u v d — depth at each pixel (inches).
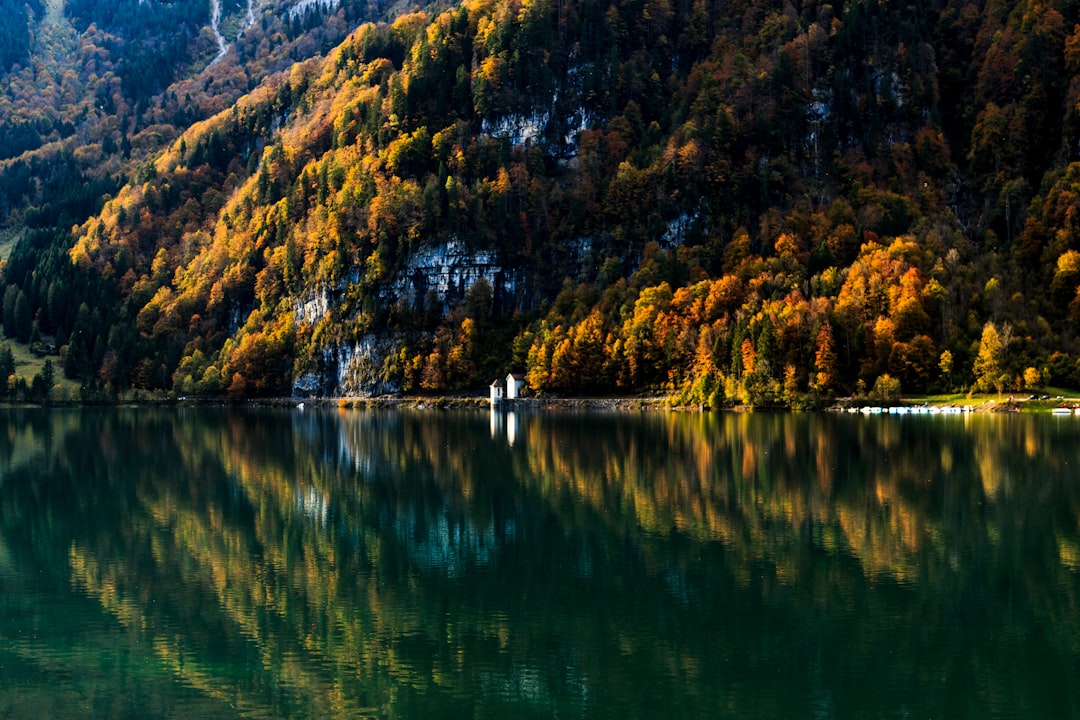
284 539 3154.5
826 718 1770.4
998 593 2400.3
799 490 3759.8
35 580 2711.6
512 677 1968.5
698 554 2805.1
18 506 3796.8
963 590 2427.4
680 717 1780.3
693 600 2393.0
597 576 2610.7
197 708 1868.8
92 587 2642.7
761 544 2910.9
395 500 3791.8
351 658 2092.8
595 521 3272.6
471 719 1793.8
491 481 4188.0
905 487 3779.5
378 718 1806.1
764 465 4426.7
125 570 2812.5
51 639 2242.9
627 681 1934.1
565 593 2475.4
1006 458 4493.1
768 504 3494.1
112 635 2262.6
